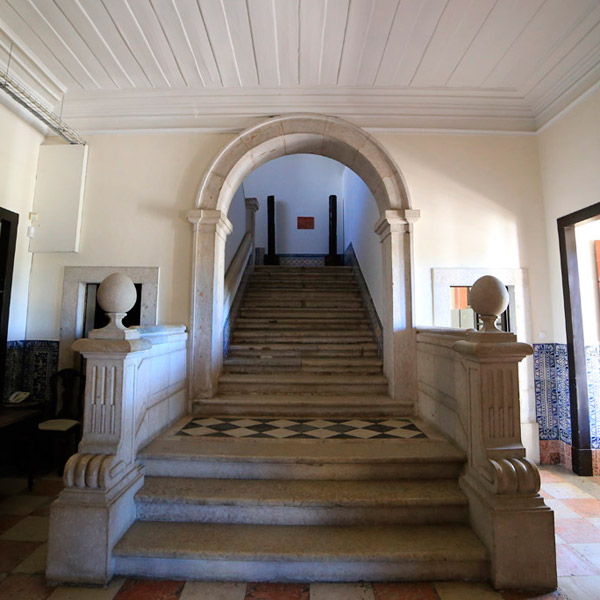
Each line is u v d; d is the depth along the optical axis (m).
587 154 3.71
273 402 4.02
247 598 2.12
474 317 6.69
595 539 2.70
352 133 4.29
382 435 3.35
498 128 4.38
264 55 3.66
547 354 4.18
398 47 3.54
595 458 3.80
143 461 2.87
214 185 4.28
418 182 4.31
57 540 2.26
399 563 2.27
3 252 3.90
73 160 4.30
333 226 9.49
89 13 3.17
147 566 2.29
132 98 4.29
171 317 4.18
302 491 2.67
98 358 2.55
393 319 4.16
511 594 2.16
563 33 3.32
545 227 4.32
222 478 2.87
